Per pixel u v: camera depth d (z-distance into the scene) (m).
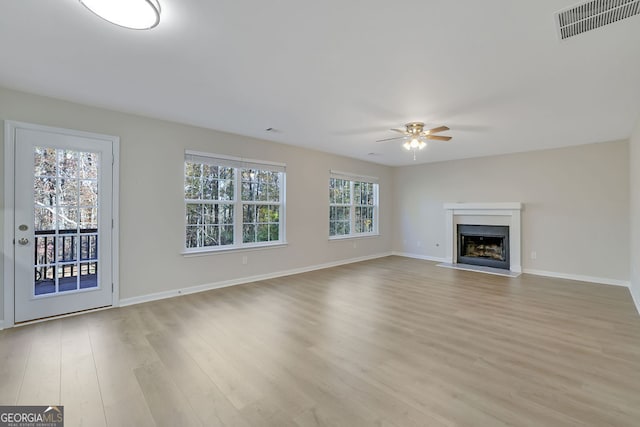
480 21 1.81
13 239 2.95
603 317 3.25
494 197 5.96
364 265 6.21
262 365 2.24
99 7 1.61
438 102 3.13
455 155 6.03
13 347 2.51
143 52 2.21
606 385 2.00
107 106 3.37
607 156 4.77
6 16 1.78
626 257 4.60
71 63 2.38
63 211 3.22
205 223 4.38
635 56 2.19
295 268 5.43
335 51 2.18
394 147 5.40
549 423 1.64
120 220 3.56
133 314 3.29
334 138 4.76
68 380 2.03
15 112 2.94
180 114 3.63
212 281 4.36
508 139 4.66
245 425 1.62
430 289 4.36
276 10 1.72
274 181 5.20
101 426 1.61
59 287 3.21
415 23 1.84
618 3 1.63
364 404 1.80
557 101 3.08
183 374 2.11
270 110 3.45
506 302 3.77
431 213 6.93
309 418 1.67
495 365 2.25
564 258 5.14
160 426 1.61
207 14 1.75
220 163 4.39
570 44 2.05
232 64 2.38
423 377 2.09
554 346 2.57
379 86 2.77
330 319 3.17
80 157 3.31
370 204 7.23
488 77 2.57
